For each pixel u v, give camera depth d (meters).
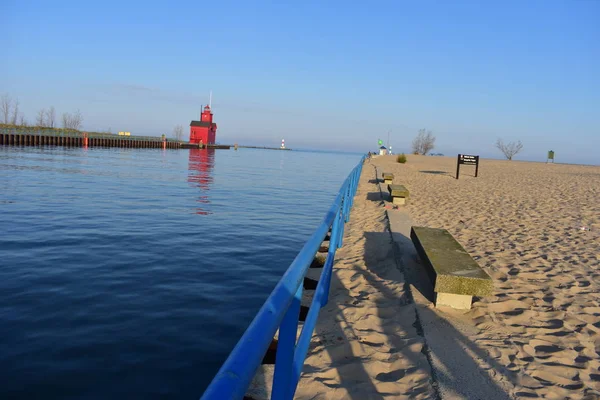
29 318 5.67
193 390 4.32
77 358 4.76
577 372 3.42
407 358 3.67
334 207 4.62
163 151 74.38
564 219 10.55
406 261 6.57
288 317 2.08
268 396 3.26
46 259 8.27
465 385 3.16
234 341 5.32
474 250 7.44
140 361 4.77
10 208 13.60
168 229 11.47
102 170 29.55
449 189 17.92
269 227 12.60
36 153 44.91
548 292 5.30
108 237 10.21
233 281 7.50
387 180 20.52
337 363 3.71
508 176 25.94
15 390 4.16
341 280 6.05
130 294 6.65
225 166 44.34
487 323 4.32
